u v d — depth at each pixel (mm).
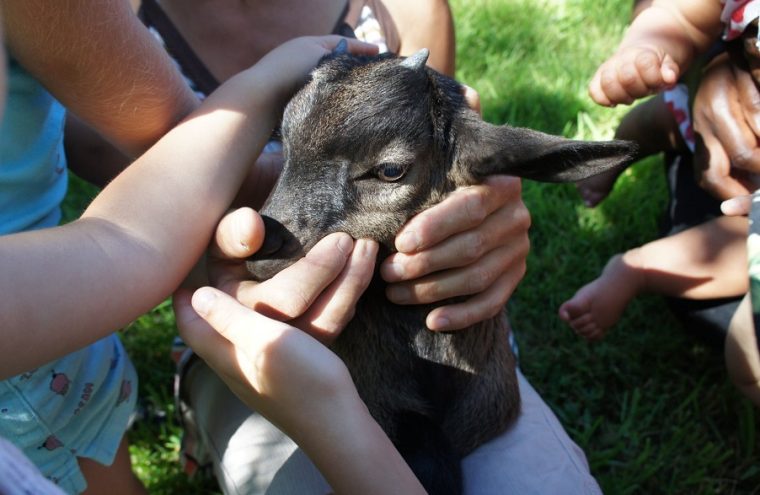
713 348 858
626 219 984
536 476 628
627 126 948
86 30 533
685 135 856
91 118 585
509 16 1316
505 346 674
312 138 586
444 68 794
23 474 374
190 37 698
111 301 504
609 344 886
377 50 663
